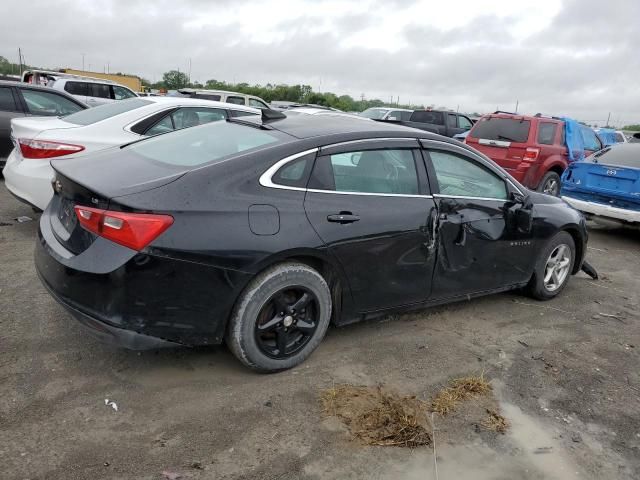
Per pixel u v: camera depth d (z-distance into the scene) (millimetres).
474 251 4164
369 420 2947
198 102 6617
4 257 4973
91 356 3359
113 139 5711
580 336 4332
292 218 3164
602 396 3432
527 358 3857
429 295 3994
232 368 3365
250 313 3092
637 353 4102
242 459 2586
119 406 2904
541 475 2668
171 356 3441
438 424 2979
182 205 2869
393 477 2555
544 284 4945
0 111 8156
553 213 4824
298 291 3293
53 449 2543
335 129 3602
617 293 5516
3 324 3684
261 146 3297
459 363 3689
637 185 7594
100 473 2422
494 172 4359
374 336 3988
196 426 2795
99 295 2795
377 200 3564
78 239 2959
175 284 2850
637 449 2930
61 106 8828
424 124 16688
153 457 2549
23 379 3064
